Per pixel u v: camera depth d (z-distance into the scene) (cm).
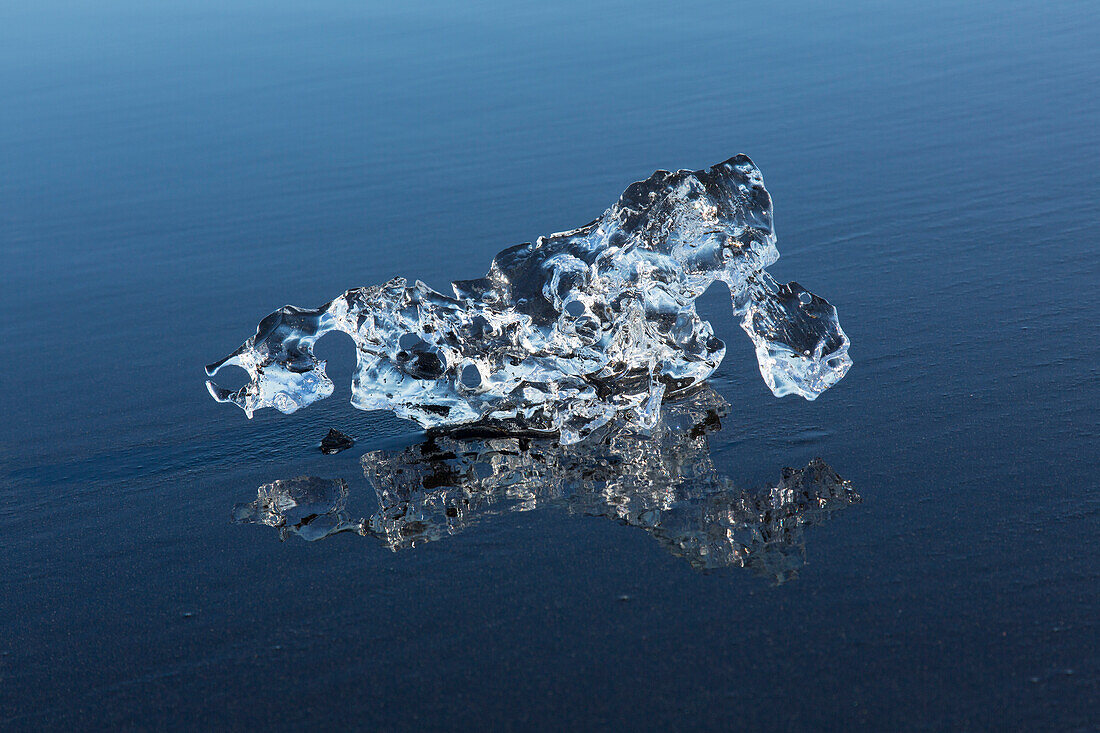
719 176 418
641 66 1010
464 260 637
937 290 510
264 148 877
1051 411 390
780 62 986
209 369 418
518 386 424
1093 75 852
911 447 378
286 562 349
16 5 1557
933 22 1077
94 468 426
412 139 862
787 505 352
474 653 296
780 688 272
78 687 300
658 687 276
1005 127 755
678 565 326
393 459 413
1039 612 289
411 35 1205
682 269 420
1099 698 259
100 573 354
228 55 1190
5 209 797
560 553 339
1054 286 496
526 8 1288
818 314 401
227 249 685
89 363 538
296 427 446
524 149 818
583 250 427
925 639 283
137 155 891
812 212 643
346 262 648
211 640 314
